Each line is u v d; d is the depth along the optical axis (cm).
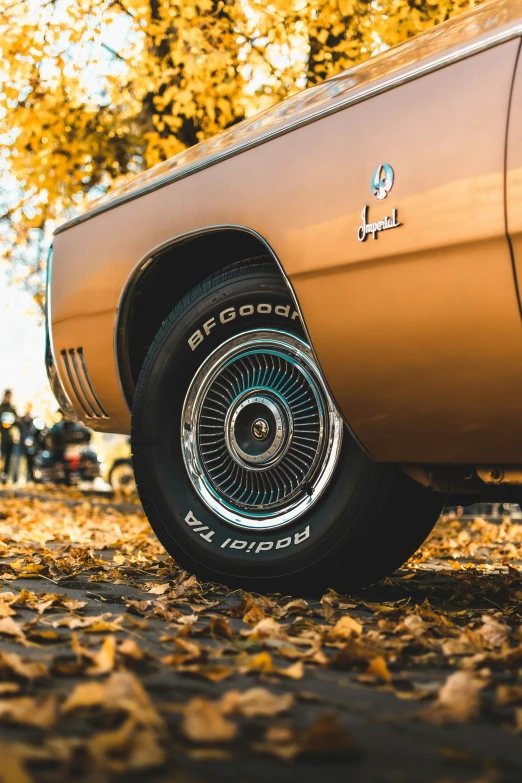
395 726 177
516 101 266
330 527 337
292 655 236
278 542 347
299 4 865
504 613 324
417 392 296
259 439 356
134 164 1112
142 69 953
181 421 376
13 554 492
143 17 912
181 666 216
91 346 396
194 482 369
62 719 171
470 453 294
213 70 907
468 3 823
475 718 181
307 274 315
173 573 407
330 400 339
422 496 348
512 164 263
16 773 133
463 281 274
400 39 845
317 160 315
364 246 298
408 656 239
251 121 364
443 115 283
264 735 165
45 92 1030
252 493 359
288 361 352
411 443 308
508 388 273
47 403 1480
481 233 268
